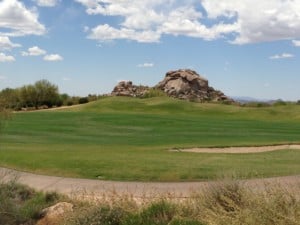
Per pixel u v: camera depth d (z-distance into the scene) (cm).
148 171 1973
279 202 755
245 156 2534
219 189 984
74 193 1398
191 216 952
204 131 5197
